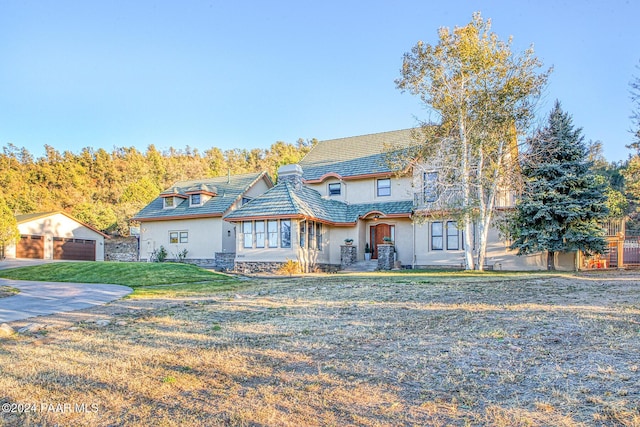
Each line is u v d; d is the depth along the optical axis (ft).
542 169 65.31
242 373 16.89
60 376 17.21
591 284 39.24
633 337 18.35
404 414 12.32
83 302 37.73
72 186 212.64
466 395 13.39
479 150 59.98
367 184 81.46
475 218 62.85
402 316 26.78
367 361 17.56
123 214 161.17
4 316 30.94
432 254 73.67
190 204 94.79
